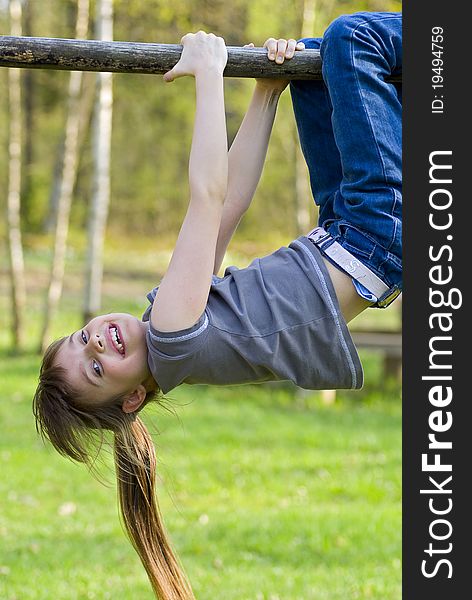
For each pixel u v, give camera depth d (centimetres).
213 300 391
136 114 2745
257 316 386
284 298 389
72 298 2116
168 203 3036
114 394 402
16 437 1158
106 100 1537
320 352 395
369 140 390
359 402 1451
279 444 1179
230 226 430
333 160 426
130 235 3006
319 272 393
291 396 1464
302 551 788
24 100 2809
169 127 2786
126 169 2972
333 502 955
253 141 433
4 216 2536
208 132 377
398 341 1460
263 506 935
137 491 435
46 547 793
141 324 403
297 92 429
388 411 1390
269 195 2453
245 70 396
